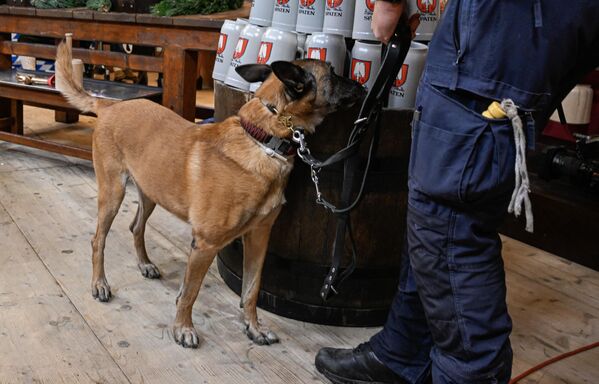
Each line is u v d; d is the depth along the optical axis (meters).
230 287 2.73
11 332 2.25
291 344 2.34
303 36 2.41
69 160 4.52
